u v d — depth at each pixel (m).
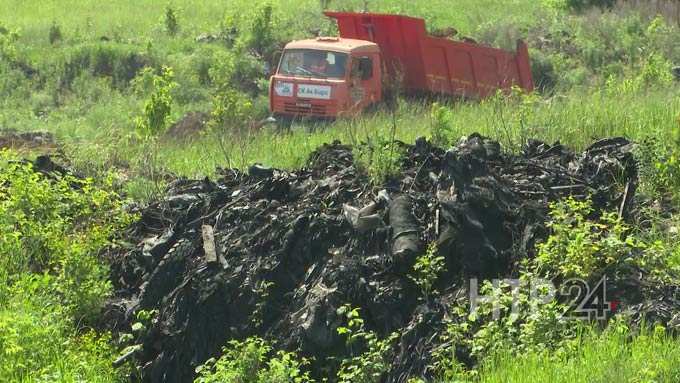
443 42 95.62
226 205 49.41
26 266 48.81
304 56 90.12
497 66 99.88
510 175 48.16
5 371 40.38
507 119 63.78
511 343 37.69
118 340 44.66
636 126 57.75
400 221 44.41
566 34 135.62
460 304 41.28
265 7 126.69
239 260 45.84
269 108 96.81
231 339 43.56
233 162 61.94
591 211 45.34
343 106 88.12
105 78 114.25
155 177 58.59
